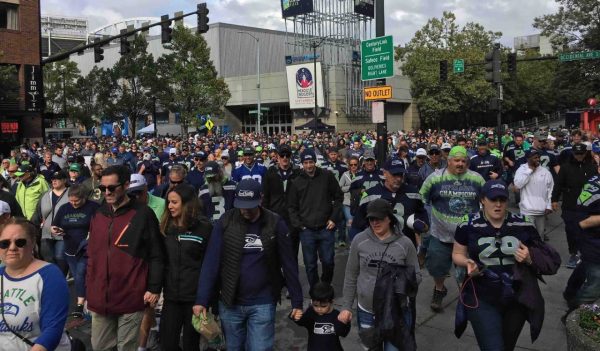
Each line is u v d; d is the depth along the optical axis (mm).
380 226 4074
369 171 7371
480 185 5922
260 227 4191
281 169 7875
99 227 4320
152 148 21875
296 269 4312
